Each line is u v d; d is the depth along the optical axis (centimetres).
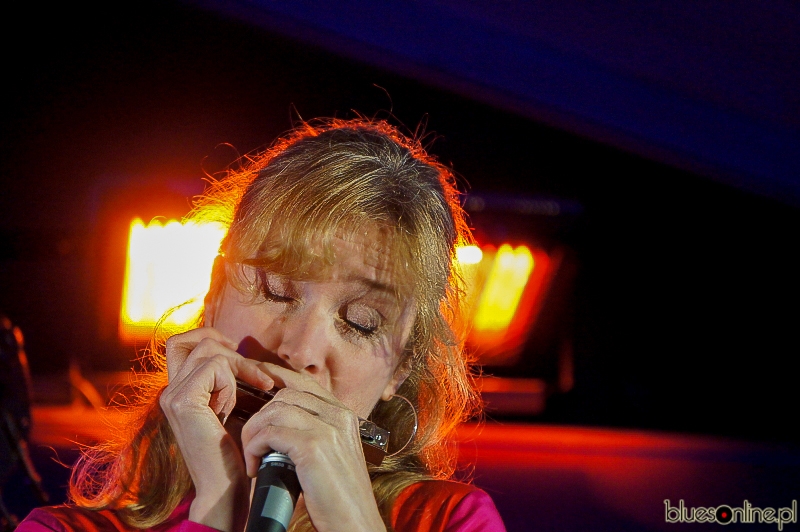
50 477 877
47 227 1862
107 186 1734
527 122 1817
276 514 203
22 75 1872
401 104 1859
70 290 1738
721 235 1730
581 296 1706
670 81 1706
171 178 1880
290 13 1700
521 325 1702
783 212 1697
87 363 1708
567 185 1817
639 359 1695
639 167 1758
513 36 1720
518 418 1614
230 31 1862
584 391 1661
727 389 1669
